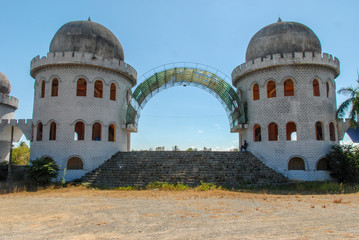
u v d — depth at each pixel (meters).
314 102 23.55
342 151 22.28
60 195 16.83
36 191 18.75
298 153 22.89
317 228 8.73
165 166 22.53
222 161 23.16
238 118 26.62
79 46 25.50
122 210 11.91
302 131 23.12
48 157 23.72
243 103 27.06
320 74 24.00
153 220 10.02
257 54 26.12
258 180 20.88
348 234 8.00
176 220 9.98
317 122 24.11
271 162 23.55
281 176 22.08
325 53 23.95
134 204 13.38
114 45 27.44
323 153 22.95
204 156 24.02
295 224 9.27
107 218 10.39
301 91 23.64
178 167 22.28
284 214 10.91
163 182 20.44
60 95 24.31
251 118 25.61
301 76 23.78
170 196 15.80
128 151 28.02
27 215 10.98
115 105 26.19
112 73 26.09
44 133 24.20
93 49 25.83
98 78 25.16
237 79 27.97
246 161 23.55
